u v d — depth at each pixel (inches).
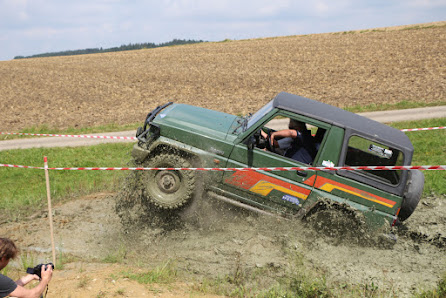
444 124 619.5
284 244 237.9
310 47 2357.3
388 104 853.2
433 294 187.9
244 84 1328.7
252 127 235.1
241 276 210.4
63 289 179.0
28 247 246.2
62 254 233.8
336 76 1357.0
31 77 1727.4
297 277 203.5
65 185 377.7
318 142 239.5
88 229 275.6
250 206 241.9
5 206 324.5
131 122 839.7
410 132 581.6
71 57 3137.3
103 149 573.6
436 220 295.4
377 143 225.9
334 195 231.8
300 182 232.8
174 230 258.8
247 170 234.2
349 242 242.8
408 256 238.4
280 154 243.1
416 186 246.2
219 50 2696.9
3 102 1150.3
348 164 231.0
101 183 377.4
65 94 1279.5
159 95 1205.7
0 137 713.0
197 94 1190.3
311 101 262.4
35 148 598.5
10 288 124.0
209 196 245.8
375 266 225.0
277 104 237.8
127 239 252.5
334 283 206.7
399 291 200.2
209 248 239.3
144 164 250.4
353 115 253.4
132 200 273.7
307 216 238.1
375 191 228.8
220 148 238.4
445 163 416.2
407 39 2212.1
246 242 242.5
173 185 241.4
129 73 1791.3
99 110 1005.8
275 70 1621.6
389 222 230.8
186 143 243.1
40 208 320.5
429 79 1155.9
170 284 195.2
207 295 188.1
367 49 1991.9
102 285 183.9
